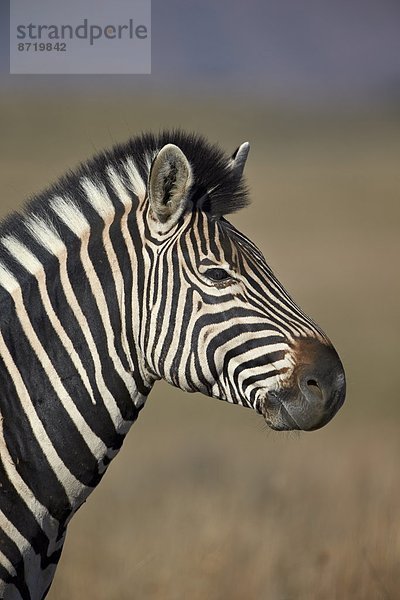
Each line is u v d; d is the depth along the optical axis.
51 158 151.12
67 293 15.67
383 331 65.81
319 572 24.33
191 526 27.88
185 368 15.47
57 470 15.45
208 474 35.09
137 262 15.72
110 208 15.98
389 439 43.62
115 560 25.89
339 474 34.81
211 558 24.72
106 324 15.66
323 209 116.69
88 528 28.44
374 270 84.38
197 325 15.41
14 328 15.52
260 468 36.22
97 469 15.78
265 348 15.31
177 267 15.55
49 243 15.81
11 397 15.33
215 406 53.78
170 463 37.69
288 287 77.38
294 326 15.45
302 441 43.09
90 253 15.80
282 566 25.03
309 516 28.84
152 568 24.67
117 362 15.68
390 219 111.12
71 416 15.50
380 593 23.00
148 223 15.80
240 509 29.58
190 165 15.61
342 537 26.56
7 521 15.16
